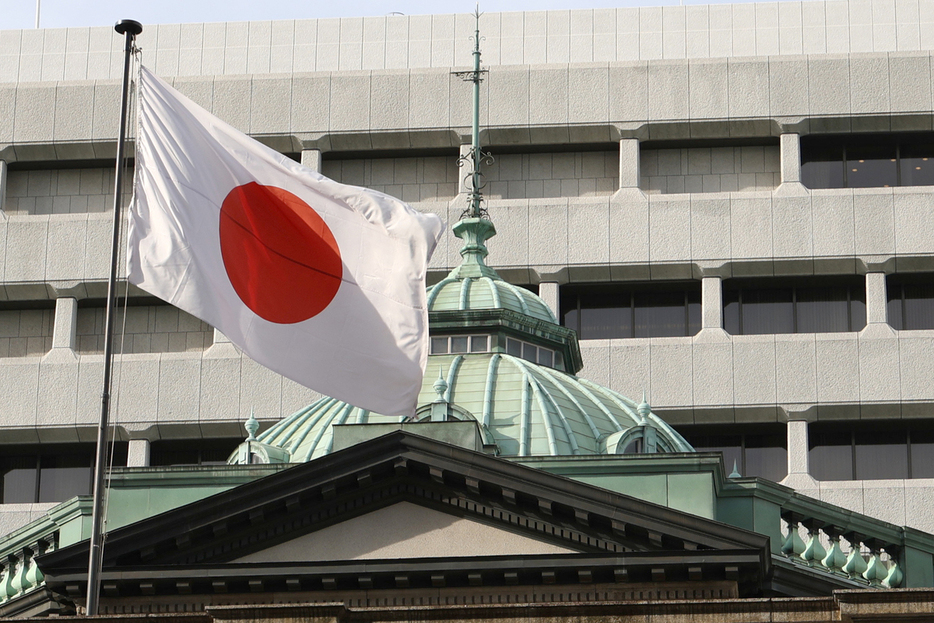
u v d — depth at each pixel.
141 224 52.41
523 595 60.09
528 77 107.50
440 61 111.62
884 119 105.38
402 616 48.38
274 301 53.12
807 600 47.50
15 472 106.19
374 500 62.44
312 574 60.47
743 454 103.00
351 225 54.19
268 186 54.00
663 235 104.69
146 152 53.03
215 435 104.19
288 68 111.88
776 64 106.56
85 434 104.50
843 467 102.50
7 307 108.19
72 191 110.06
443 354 80.75
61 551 60.91
